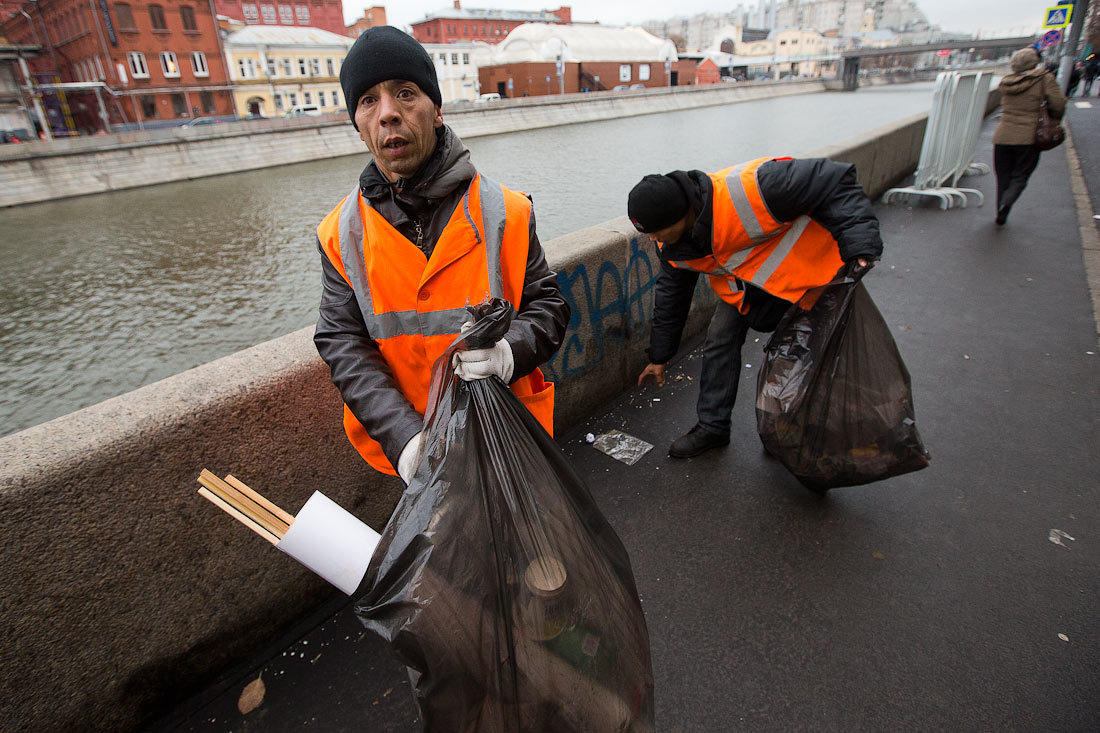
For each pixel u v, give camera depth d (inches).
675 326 101.9
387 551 39.5
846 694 67.1
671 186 84.8
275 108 2159.2
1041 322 152.9
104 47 1806.1
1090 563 82.4
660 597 80.9
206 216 1116.5
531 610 40.6
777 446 88.8
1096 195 277.0
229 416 65.9
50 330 722.2
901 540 88.4
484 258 51.9
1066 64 738.8
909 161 336.5
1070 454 104.0
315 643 75.4
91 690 60.4
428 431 43.5
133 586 61.4
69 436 57.7
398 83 46.4
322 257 55.4
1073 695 65.4
